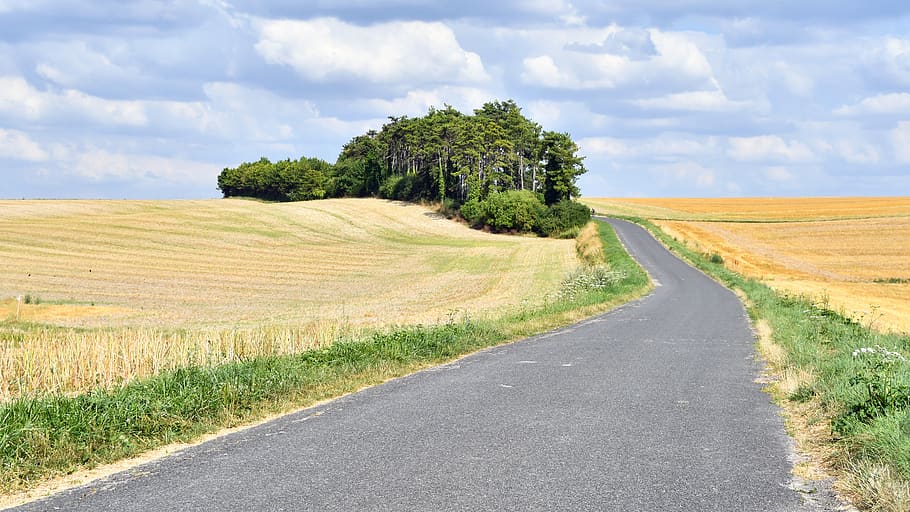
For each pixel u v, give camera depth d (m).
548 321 21.52
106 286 47.81
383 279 57.44
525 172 119.38
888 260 71.31
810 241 85.69
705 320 23.38
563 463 6.77
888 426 6.74
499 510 5.51
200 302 42.16
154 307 38.88
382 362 13.02
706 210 138.75
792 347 14.47
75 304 38.50
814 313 24.94
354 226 96.38
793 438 7.79
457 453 7.14
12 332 23.77
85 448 7.34
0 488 6.33
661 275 52.84
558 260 69.12
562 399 9.96
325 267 65.25
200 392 9.38
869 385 8.34
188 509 5.64
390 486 6.11
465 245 84.62
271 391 10.16
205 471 6.70
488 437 7.79
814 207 137.25
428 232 96.00
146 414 8.46
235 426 8.62
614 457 6.99
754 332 19.67
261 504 5.71
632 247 76.62
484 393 10.44
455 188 114.12
